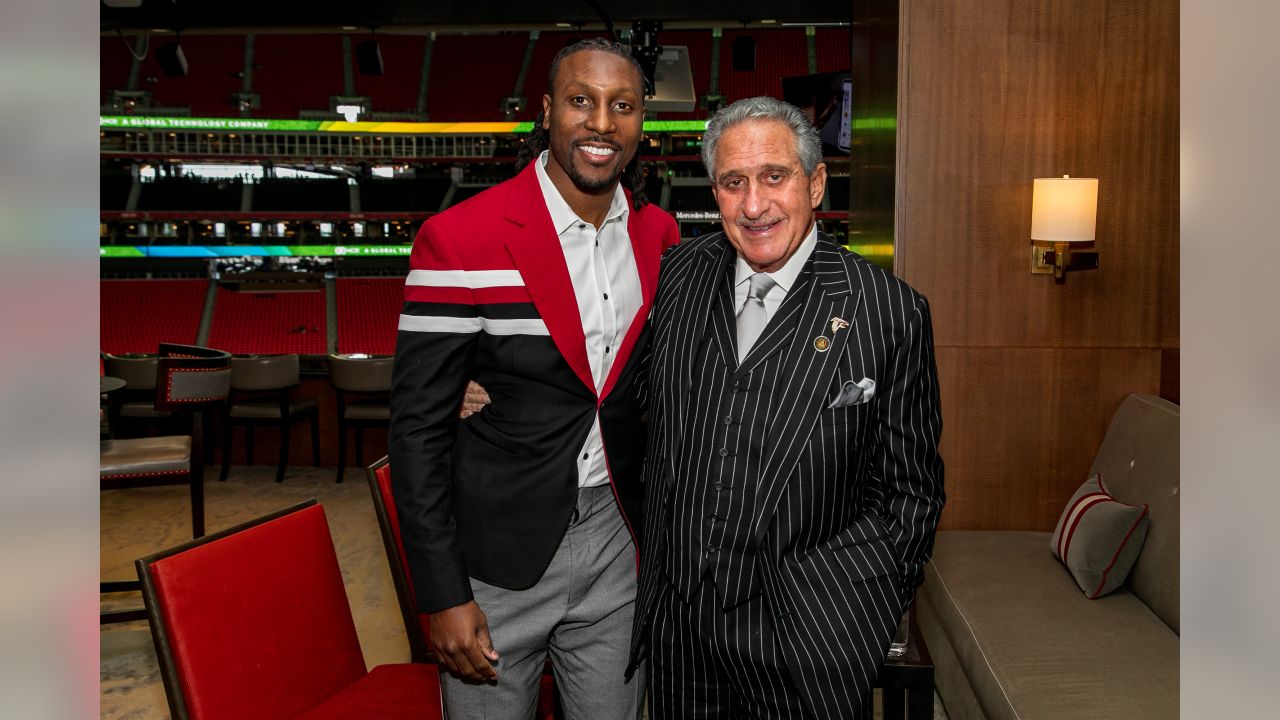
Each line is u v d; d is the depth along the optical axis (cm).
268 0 648
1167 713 171
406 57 1798
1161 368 285
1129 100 282
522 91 1759
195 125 1670
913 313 119
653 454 129
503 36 1827
